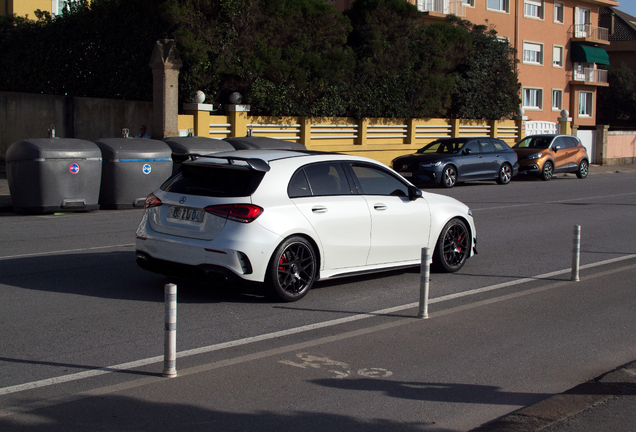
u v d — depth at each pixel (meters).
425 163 20.39
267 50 21.86
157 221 6.93
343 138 25.33
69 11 23.70
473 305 6.93
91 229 11.45
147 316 6.25
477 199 17.61
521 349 5.54
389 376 4.85
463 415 4.21
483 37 30.53
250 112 22.27
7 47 25.31
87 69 23.02
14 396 4.33
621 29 51.09
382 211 7.53
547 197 18.28
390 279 8.15
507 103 31.77
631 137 37.44
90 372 4.79
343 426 4.00
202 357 5.17
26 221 12.38
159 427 3.91
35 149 13.02
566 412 4.29
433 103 27.64
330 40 24.14
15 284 7.39
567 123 34.66
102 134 21.88
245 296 7.09
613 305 7.02
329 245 7.04
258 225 6.45
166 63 19.66
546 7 40.28
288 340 5.64
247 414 4.13
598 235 11.87
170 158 14.88
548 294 7.48
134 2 21.45
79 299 6.81
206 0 20.72
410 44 27.11
